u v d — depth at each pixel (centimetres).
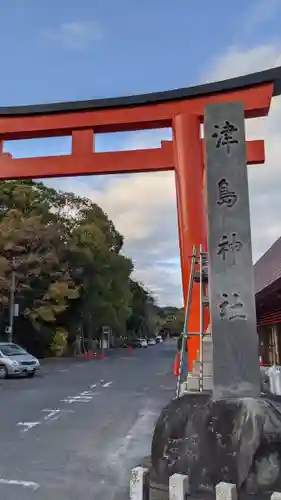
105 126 1447
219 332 608
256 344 600
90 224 3800
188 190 1346
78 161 1430
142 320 8494
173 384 1725
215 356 598
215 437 509
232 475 484
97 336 5516
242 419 503
